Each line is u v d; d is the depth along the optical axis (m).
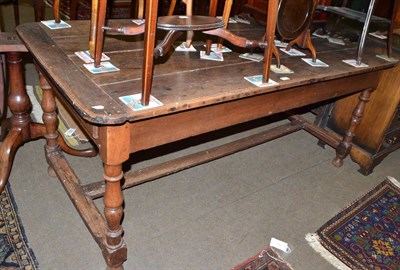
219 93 1.11
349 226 1.74
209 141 2.30
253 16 2.11
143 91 0.96
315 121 2.52
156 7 0.88
